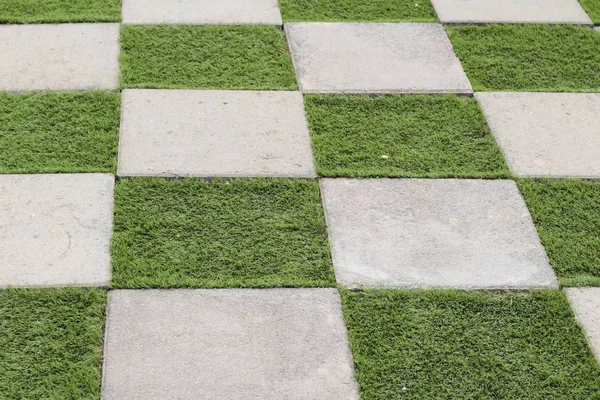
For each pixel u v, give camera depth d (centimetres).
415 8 324
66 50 299
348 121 286
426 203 268
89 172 268
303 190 268
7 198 261
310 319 245
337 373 238
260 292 249
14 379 233
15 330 240
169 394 233
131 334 241
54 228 256
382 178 272
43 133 276
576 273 256
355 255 256
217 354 239
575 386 239
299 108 288
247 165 273
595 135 288
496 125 288
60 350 238
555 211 269
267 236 258
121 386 233
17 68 293
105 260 251
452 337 244
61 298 245
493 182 274
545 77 304
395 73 301
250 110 287
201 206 263
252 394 234
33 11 310
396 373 238
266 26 312
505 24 321
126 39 304
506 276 254
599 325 248
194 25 311
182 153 274
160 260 252
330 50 306
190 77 295
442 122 288
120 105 285
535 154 281
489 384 238
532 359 242
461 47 311
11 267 249
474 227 264
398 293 250
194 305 246
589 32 320
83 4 315
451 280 253
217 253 254
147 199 263
